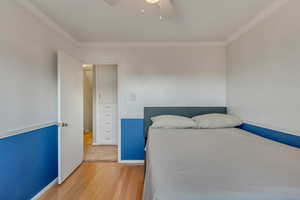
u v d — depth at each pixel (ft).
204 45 11.51
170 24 8.82
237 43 10.06
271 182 3.51
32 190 7.16
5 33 5.88
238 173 3.92
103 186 8.54
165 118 10.17
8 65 6.01
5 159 5.86
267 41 7.51
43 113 7.95
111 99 16.31
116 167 10.96
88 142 17.07
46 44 8.18
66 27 9.12
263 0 6.69
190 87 11.57
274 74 7.13
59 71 8.51
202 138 7.45
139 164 11.53
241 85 9.65
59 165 8.55
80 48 11.54
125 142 11.73
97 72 16.26
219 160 4.77
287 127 6.49
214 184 3.43
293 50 6.20
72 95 9.88
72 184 8.70
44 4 6.89
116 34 10.14
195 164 4.50
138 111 11.67
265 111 7.69
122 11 7.47
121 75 11.62
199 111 11.43
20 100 6.54
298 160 4.73
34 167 7.29
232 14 7.79
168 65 11.58
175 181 3.55
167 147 6.12
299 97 5.97
